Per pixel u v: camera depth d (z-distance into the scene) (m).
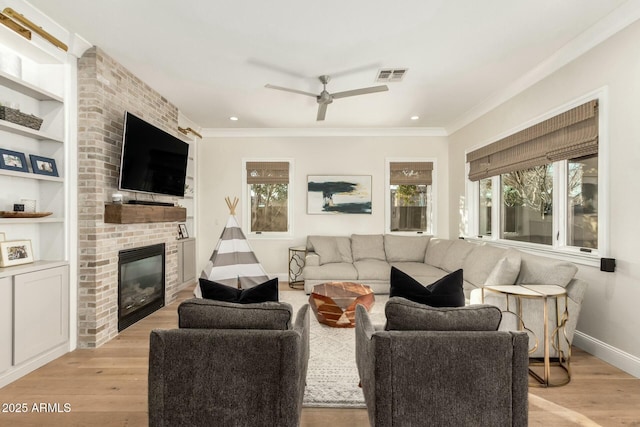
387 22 2.49
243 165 5.60
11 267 2.37
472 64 3.18
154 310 3.80
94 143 2.85
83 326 2.83
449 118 4.96
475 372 1.29
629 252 2.37
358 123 5.22
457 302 1.77
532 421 1.84
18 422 1.83
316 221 5.62
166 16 2.43
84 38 2.74
